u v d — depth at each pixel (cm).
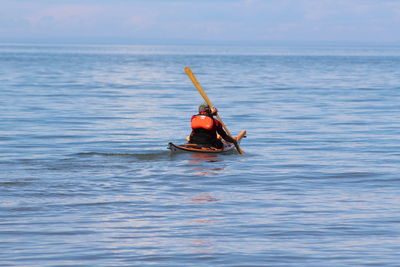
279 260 987
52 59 15175
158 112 3656
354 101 4453
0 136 2553
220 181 1666
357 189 1580
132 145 2366
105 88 5669
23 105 3881
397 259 991
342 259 991
